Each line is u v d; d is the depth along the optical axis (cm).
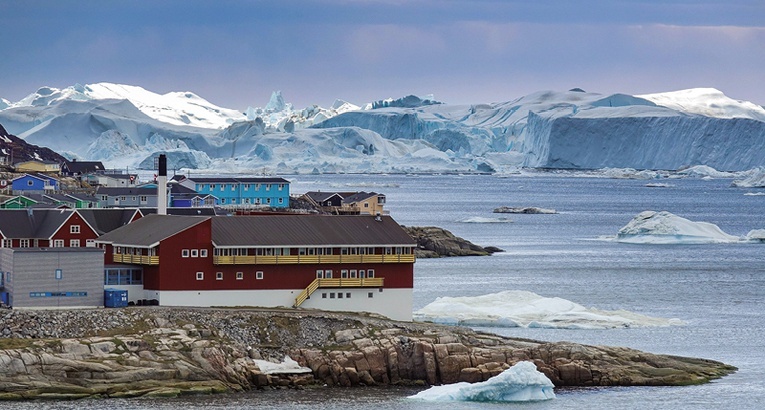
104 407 19738
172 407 19900
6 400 19888
